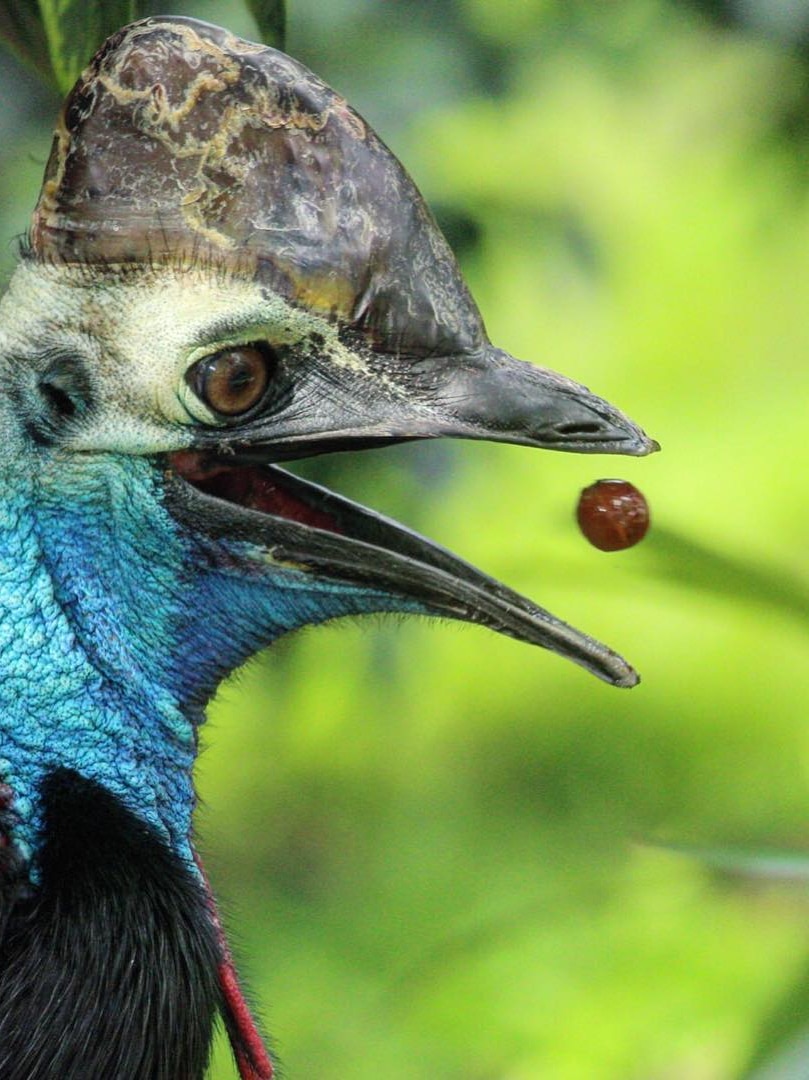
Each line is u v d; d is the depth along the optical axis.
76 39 5.28
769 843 6.89
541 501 13.39
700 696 14.66
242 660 5.41
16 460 5.02
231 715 13.55
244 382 4.97
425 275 4.98
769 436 15.62
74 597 5.12
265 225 4.88
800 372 16.14
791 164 10.11
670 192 15.73
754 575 7.30
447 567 5.32
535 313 15.24
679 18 9.50
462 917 13.25
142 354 4.92
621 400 15.90
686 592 7.89
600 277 11.62
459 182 10.69
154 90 4.88
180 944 5.06
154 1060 4.96
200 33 4.95
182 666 5.34
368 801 14.10
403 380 4.98
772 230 15.95
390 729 13.90
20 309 4.97
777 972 10.66
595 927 10.96
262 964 12.67
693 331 16.09
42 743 5.11
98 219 4.88
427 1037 10.83
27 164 8.48
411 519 9.28
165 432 5.01
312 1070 11.49
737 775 14.26
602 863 13.60
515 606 5.23
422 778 14.29
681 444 15.66
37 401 5.00
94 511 5.11
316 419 5.00
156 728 5.31
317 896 13.48
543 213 11.20
